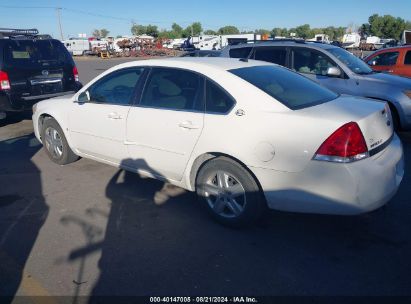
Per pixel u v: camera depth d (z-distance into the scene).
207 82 3.53
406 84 6.15
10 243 3.35
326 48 7.04
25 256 3.15
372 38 58.81
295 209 3.11
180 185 3.87
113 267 2.98
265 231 3.47
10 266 3.02
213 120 3.37
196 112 3.52
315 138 2.90
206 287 2.73
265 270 2.90
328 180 2.88
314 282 2.75
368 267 2.91
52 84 7.92
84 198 4.26
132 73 4.20
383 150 3.13
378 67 9.92
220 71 3.54
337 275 2.82
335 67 6.75
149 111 3.88
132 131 4.04
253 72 3.68
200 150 3.46
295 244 3.25
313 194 2.97
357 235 3.37
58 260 3.09
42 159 5.70
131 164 4.23
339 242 3.26
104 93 4.46
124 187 4.55
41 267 3.00
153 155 3.92
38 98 7.68
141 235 3.46
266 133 3.08
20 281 2.84
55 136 5.32
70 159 5.30
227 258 3.07
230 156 3.31
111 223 3.68
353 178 2.81
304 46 7.17
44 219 3.78
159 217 3.79
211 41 49.78
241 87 3.35
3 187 4.62
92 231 3.54
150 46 55.97
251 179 3.25
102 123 4.38
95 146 4.61
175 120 3.63
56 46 8.08
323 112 3.08
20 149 6.29
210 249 3.21
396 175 3.22
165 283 2.78
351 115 3.00
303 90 3.65
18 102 7.39
